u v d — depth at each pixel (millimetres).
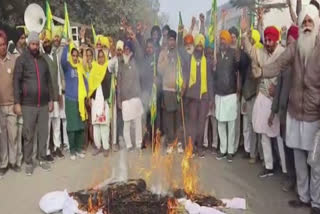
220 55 5742
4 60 5332
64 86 5977
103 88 6105
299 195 4418
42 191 4883
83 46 6406
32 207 4461
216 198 4559
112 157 6090
